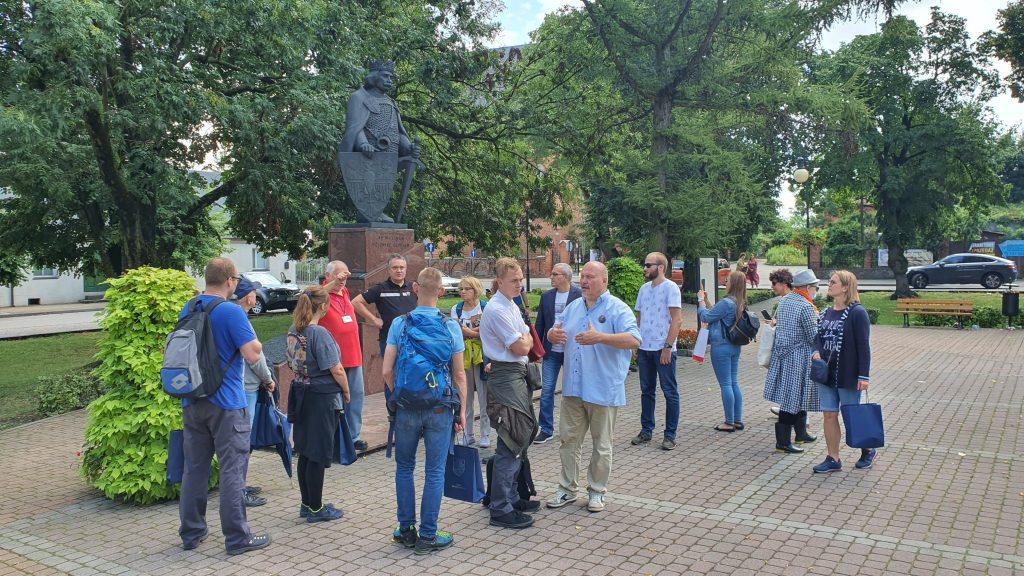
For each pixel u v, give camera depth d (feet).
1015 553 15.62
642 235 63.10
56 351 54.70
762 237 263.49
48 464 24.90
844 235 184.65
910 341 56.13
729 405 27.17
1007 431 26.94
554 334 18.42
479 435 27.09
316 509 18.08
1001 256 146.10
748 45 59.16
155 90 38.24
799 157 95.86
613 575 14.78
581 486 20.75
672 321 24.43
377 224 34.86
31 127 31.04
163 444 20.08
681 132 57.31
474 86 63.67
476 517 18.40
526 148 66.28
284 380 26.45
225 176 55.21
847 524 17.52
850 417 21.29
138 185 43.57
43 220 53.11
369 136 35.27
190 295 21.20
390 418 16.65
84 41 31.53
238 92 46.09
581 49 61.05
